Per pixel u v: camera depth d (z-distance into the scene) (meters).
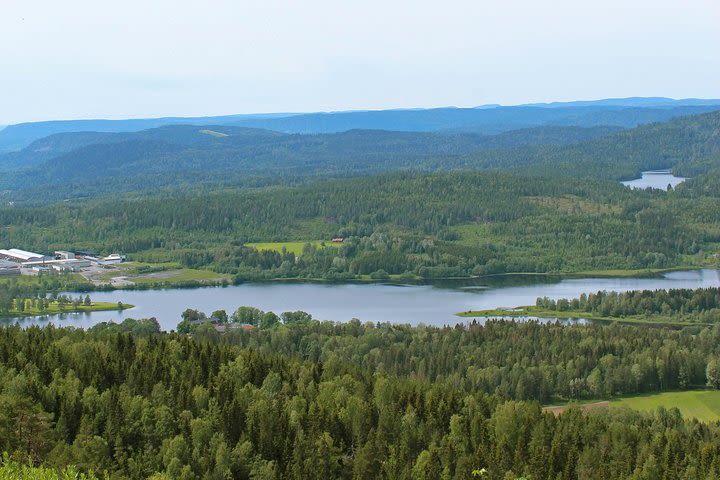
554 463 198.12
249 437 199.38
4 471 140.50
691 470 194.25
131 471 183.88
